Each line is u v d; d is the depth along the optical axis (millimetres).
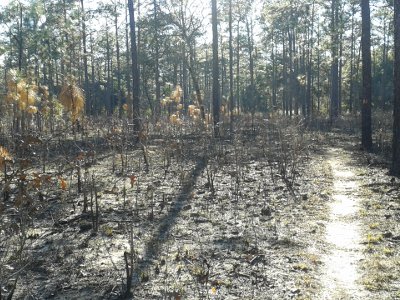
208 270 5566
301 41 37750
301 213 8406
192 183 10930
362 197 9562
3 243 6457
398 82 11336
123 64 52125
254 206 8898
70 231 7301
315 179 11477
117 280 5492
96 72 54062
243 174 11586
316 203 9109
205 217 8133
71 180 10078
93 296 5094
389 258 6176
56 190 9766
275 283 5395
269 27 39281
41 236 6977
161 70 40188
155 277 5562
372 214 8242
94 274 5668
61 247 6559
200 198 9516
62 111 14109
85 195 8336
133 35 19859
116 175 11852
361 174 11922
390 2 25750
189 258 6172
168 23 27109
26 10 29047
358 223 7777
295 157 13438
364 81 16047
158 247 6582
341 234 7238
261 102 52781
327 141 19203
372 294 5148
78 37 28594
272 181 11211
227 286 5305
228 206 8883
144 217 8086
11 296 4844
